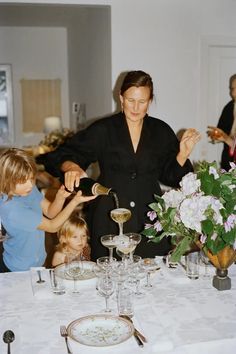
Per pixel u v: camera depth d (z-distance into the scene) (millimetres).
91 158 2199
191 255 1862
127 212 1806
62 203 2082
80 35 5715
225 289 1707
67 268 1862
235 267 1943
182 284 1768
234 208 1528
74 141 2193
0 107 7047
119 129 2164
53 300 1636
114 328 1414
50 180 4617
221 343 1337
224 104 4312
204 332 1392
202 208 1523
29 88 7070
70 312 1545
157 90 4082
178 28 4027
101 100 4488
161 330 1404
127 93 1983
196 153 4316
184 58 4090
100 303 1615
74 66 6395
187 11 4023
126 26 3920
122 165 2164
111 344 1312
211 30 4113
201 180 1582
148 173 2197
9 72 6984
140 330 1402
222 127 4207
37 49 7004
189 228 1625
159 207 1729
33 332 1407
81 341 1339
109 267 1674
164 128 2238
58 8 5012
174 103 4141
